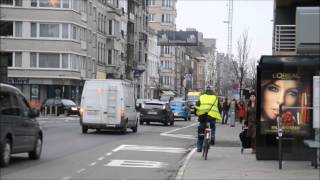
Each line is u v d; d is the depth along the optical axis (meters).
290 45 22.33
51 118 50.50
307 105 17.25
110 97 30.73
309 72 17.19
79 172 15.07
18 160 17.45
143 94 104.69
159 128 38.75
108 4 82.94
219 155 19.47
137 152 21.00
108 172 15.27
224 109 46.50
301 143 17.30
